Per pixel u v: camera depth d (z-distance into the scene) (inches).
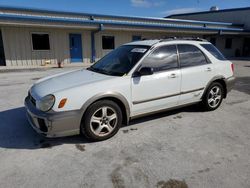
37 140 147.9
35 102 139.2
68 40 653.9
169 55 172.7
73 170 114.7
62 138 150.2
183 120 183.0
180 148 136.9
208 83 194.7
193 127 168.9
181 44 181.5
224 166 117.6
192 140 147.6
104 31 709.3
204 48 197.5
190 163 120.5
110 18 693.9
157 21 794.8
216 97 206.8
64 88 137.9
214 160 123.4
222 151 133.2
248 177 108.6
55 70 525.0
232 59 885.8
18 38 581.6
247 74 448.5
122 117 156.6
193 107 217.6
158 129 165.0
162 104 169.9
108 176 109.7
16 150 135.0
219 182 104.8
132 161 122.6
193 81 183.8
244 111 206.4
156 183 104.4
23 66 588.7
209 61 197.2
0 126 170.2
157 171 113.6
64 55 655.8
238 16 1047.0
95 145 141.2
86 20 619.5
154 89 162.1
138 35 781.3
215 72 198.2
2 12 530.9
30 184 103.7
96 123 143.3
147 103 161.6
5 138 150.6
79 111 134.7
